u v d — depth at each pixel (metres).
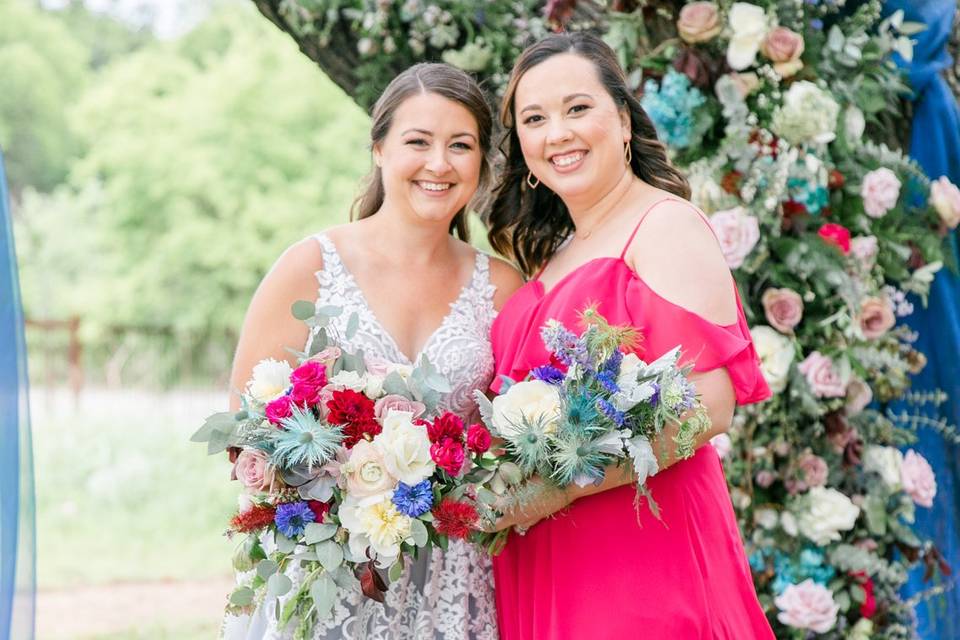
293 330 2.93
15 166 19.64
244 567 2.58
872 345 3.54
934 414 3.68
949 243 3.69
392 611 2.74
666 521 2.71
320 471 2.46
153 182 17.05
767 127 3.51
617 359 2.52
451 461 2.45
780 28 3.48
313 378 2.51
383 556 2.47
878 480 3.61
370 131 3.01
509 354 2.87
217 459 11.98
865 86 3.60
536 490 2.56
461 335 2.96
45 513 10.27
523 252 3.32
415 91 2.89
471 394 2.94
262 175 16.64
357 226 3.04
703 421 2.53
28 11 19.72
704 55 3.50
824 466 3.53
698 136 3.50
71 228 17.98
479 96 2.95
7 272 2.66
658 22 3.56
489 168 3.13
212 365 17.61
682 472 2.77
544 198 3.22
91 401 16.36
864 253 3.54
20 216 18.28
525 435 2.49
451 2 3.72
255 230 16.81
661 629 2.64
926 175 3.70
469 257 3.14
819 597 3.46
